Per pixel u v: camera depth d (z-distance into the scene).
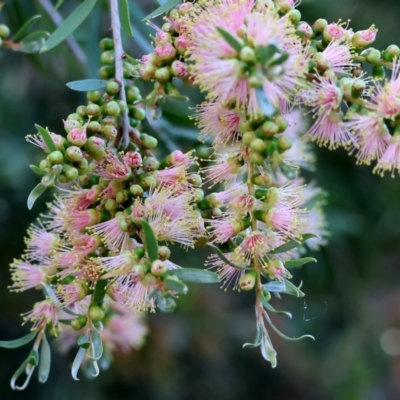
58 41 0.84
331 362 1.60
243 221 0.79
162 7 0.80
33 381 1.49
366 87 0.79
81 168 0.78
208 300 1.64
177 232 0.78
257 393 1.81
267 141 0.77
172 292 0.79
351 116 0.78
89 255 0.79
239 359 1.79
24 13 0.97
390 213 1.30
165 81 0.81
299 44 0.77
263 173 0.79
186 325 1.59
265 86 0.76
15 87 1.25
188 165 0.81
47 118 1.24
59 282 0.81
